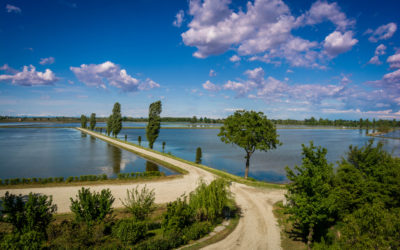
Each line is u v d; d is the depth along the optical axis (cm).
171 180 3155
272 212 2145
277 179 3781
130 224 1470
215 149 7106
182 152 6425
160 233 1627
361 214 1111
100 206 1566
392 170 1605
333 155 6003
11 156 5266
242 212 2141
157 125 6000
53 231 1470
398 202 1554
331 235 1648
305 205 1348
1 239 1270
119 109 8594
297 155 6091
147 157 5041
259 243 1575
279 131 18825
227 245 1534
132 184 2933
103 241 1452
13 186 2748
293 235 1708
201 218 1933
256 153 6378
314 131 19838
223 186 1948
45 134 11325
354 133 17125
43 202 1481
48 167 4200
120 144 7112
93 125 13025
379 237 982
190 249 1456
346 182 1695
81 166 4291
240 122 3338
